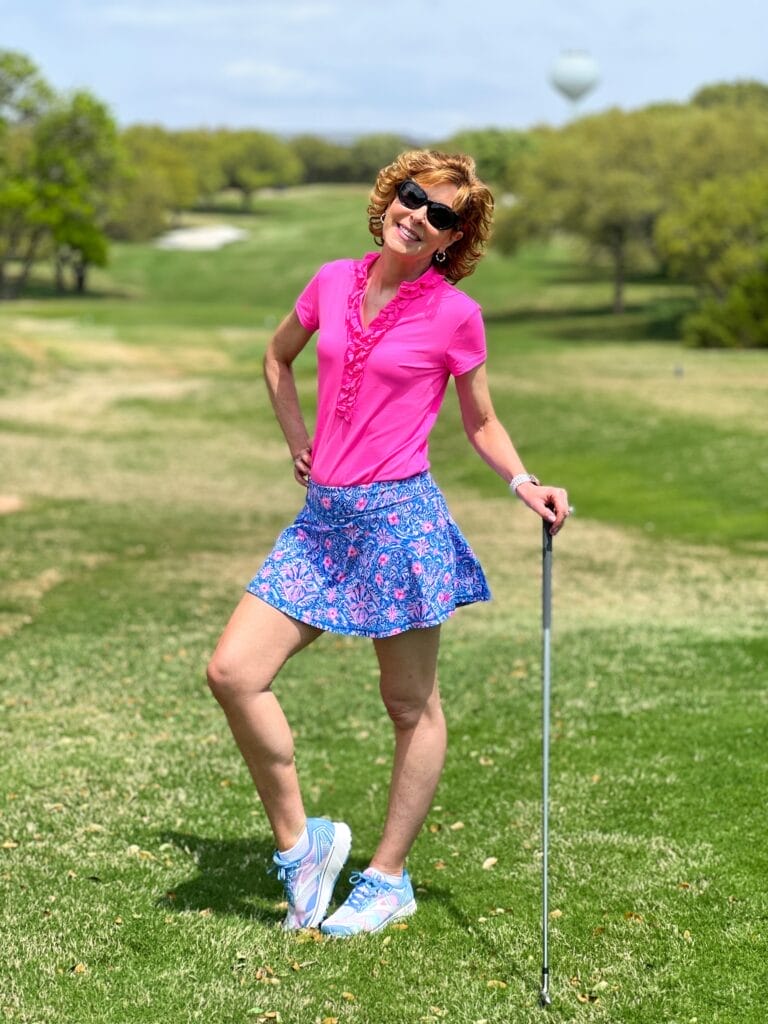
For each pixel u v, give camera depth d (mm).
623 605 11438
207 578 13094
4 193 69875
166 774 6004
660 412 24531
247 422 30156
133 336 44594
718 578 12781
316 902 4090
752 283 42969
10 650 9266
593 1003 3557
